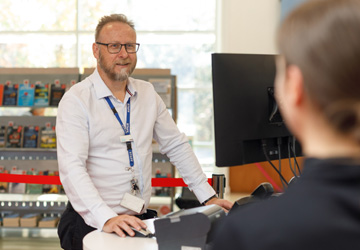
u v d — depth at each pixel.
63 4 8.49
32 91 6.15
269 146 1.88
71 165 2.12
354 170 0.57
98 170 2.29
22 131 5.96
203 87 8.58
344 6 0.60
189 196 3.65
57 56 8.53
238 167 7.70
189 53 8.55
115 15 2.42
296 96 0.62
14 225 5.34
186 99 8.59
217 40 8.48
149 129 2.40
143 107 2.41
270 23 7.98
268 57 1.83
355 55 0.57
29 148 5.90
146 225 1.90
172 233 1.44
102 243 1.70
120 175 2.29
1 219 5.38
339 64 0.57
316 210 0.57
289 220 0.58
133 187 2.30
